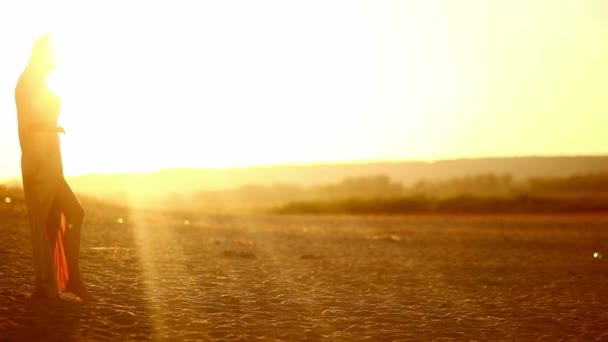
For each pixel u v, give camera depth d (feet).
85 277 36.86
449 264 58.49
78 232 28.76
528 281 49.39
